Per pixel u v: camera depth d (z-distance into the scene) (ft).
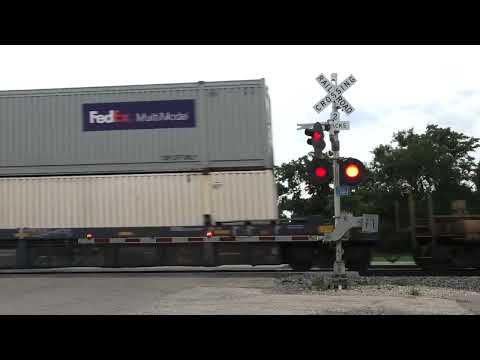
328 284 42.19
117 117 59.77
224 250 57.36
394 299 35.99
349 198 186.19
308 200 205.36
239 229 57.00
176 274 56.90
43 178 60.08
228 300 36.09
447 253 54.08
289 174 214.90
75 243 59.52
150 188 58.75
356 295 38.27
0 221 60.39
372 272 53.11
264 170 57.98
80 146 60.13
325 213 183.42
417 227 55.16
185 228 57.67
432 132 234.79
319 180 41.29
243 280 49.16
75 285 46.62
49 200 59.98
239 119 58.49
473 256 53.67
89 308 33.96
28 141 60.95
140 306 34.27
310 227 56.18
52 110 60.85
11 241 60.18
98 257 59.26
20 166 60.85
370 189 207.21
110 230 58.70
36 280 51.37
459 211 55.88
